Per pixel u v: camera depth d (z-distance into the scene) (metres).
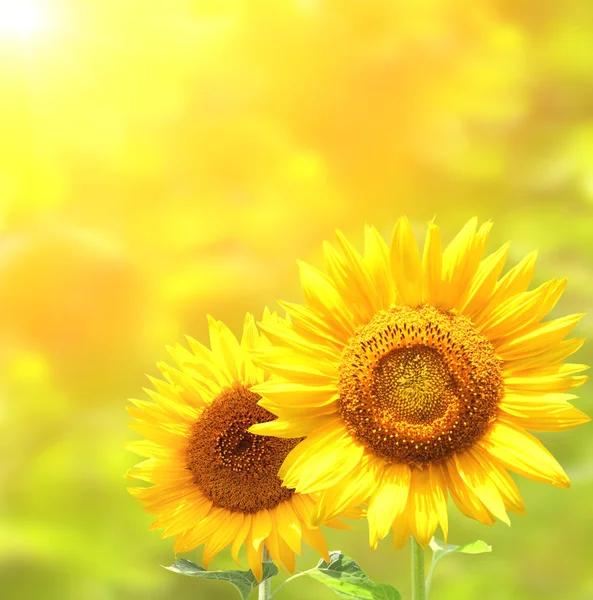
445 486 1.71
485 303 1.73
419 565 1.71
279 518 1.77
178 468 1.80
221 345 1.82
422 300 1.73
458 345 1.71
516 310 1.72
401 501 1.69
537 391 1.71
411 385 1.71
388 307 1.73
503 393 1.71
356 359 1.72
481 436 1.71
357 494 1.69
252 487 1.78
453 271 1.73
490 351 1.72
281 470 1.70
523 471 1.69
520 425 1.71
